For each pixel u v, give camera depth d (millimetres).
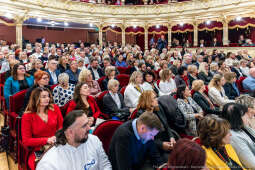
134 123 2115
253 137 2727
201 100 4230
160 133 2973
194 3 16719
